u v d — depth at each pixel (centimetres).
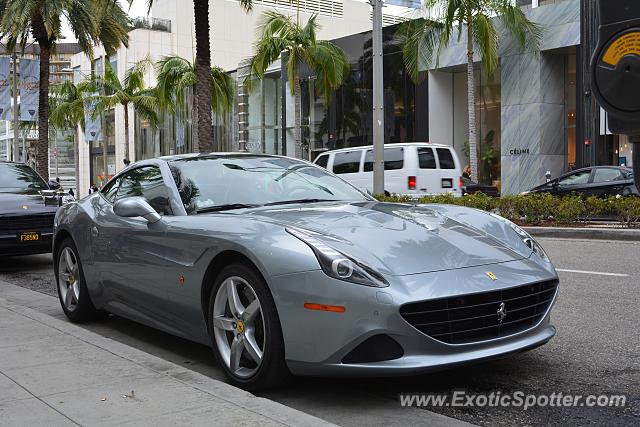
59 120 4122
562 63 2478
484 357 352
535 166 2458
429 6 2233
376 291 337
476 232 419
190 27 5341
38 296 738
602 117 2275
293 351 354
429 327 347
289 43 2494
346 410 362
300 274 352
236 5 5453
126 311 518
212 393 354
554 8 2375
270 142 3678
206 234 411
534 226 1441
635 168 206
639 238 1213
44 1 2288
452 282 352
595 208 1425
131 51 5156
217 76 3153
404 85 2889
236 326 392
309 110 3309
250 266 380
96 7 2084
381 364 338
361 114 3055
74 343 470
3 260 1128
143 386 370
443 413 357
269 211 442
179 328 452
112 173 5544
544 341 386
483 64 2270
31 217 928
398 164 1658
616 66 194
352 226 399
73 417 325
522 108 2491
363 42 3023
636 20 190
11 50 2648
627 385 396
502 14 2256
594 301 630
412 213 446
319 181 534
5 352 448
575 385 397
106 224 527
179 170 506
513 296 371
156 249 457
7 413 333
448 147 1697
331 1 5769
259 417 316
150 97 3722
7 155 6931
